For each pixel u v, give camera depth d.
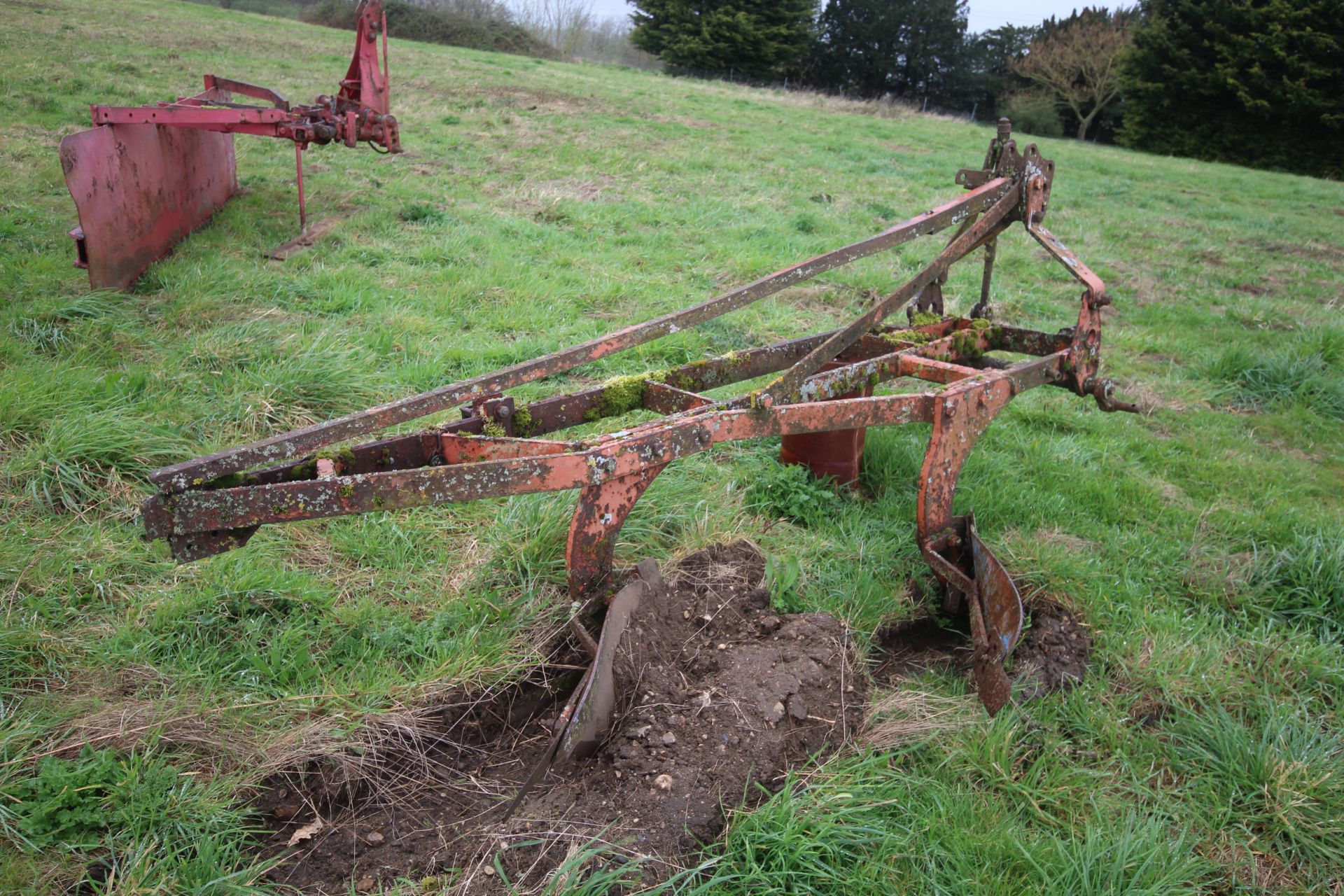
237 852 2.59
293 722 3.01
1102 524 4.70
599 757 2.90
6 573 3.47
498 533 4.03
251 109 7.18
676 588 3.75
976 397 3.59
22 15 16.78
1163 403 6.45
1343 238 13.09
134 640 3.27
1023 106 39.09
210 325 5.91
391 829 2.74
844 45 47.22
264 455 2.77
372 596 3.66
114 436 4.25
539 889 2.45
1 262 6.25
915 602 3.93
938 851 2.72
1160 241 11.69
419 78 17.05
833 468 4.68
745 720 2.96
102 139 6.08
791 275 3.83
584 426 4.98
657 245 9.09
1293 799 3.02
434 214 8.96
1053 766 3.10
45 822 2.51
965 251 3.99
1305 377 6.84
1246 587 4.21
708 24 39.72
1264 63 31.81
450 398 3.27
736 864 2.55
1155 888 2.60
